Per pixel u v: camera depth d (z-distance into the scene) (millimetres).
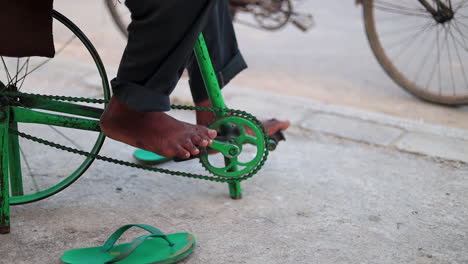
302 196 2467
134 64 1821
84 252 1969
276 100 3658
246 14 6070
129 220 2236
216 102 2244
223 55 2436
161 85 1858
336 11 6199
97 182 2531
